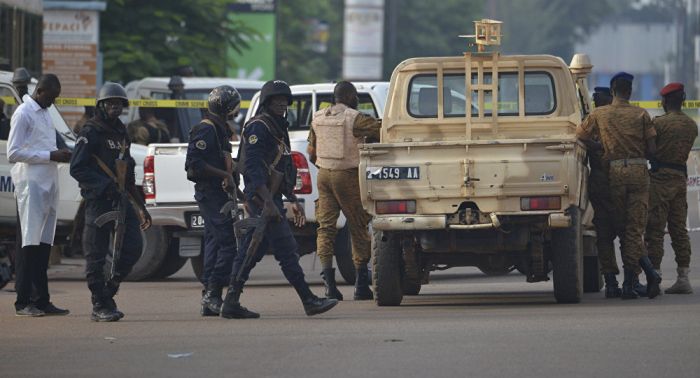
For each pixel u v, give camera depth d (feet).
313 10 503.61
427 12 613.11
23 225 102.17
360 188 103.45
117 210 97.66
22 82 131.23
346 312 102.83
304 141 128.57
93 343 85.97
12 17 187.52
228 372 73.87
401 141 111.55
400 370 73.31
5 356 81.00
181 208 131.44
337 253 129.29
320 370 73.82
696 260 151.33
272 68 336.29
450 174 102.37
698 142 299.79
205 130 97.81
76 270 155.74
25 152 101.45
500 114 112.37
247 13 336.29
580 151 105.91
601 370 72.38
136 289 129.08
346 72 515.50
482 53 111.04
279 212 97.19
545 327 88.94
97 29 227.20
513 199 101.91
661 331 86.12
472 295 118.52
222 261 99.04
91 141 97.19
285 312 103.50
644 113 109.60
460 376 71.26
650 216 114.11
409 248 105.70
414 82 113.80
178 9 263.08
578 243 104.68
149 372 74.49
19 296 102.63
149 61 253.44
